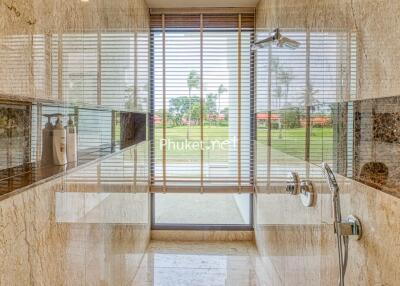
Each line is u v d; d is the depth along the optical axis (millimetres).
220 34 3176
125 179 2234
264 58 2785
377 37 984
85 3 1482
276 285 2404
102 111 1953
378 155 975
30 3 981
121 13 2133
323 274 1499
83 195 1412
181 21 3150
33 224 968
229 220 3377
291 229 2035
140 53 2752
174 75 3193
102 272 1717
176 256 3010
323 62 1499
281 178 2273
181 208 3371
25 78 952
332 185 1258
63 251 1195
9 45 861
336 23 1337
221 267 2820
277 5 2369
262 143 2869
